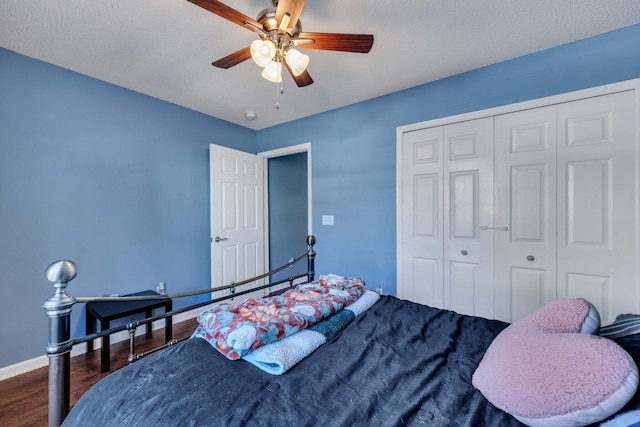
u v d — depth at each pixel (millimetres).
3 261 1941
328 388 858
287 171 4301
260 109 3117
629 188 1804
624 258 1819
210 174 3180
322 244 3240
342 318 1340
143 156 2689
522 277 2166
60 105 2186
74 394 1731
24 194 2023
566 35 1874
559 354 687
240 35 1825
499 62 2205
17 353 1983
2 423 1510
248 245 3535
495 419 722
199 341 1142
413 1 1557
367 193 2916
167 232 2883
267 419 726
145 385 866
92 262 2359
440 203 2512
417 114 2596
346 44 1495
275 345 1044
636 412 559
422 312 1510
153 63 2150
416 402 790
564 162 2002
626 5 1594
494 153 2260
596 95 1887
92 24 1700
